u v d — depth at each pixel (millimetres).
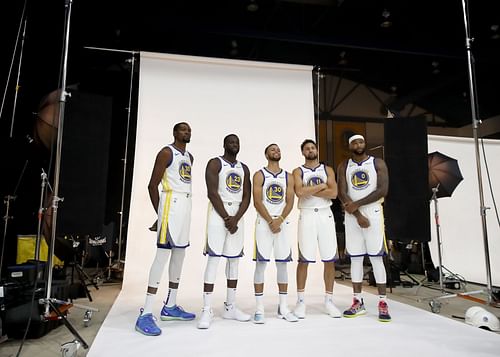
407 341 2363
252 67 4840
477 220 5543
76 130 3512
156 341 2361
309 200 3160
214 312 3209
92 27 6004
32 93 4547
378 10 6109
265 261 2930
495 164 5758
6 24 3877
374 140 7840
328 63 7637
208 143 4543
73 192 3459
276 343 2312
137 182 4344
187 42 6977
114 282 5270
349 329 2650
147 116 4492
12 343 2457
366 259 6805
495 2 5574
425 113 8203
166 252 2713
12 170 2859
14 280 2553
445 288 4746
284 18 6504
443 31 6402
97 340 2381
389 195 3908
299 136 4758
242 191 2988
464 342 2346
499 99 7266
